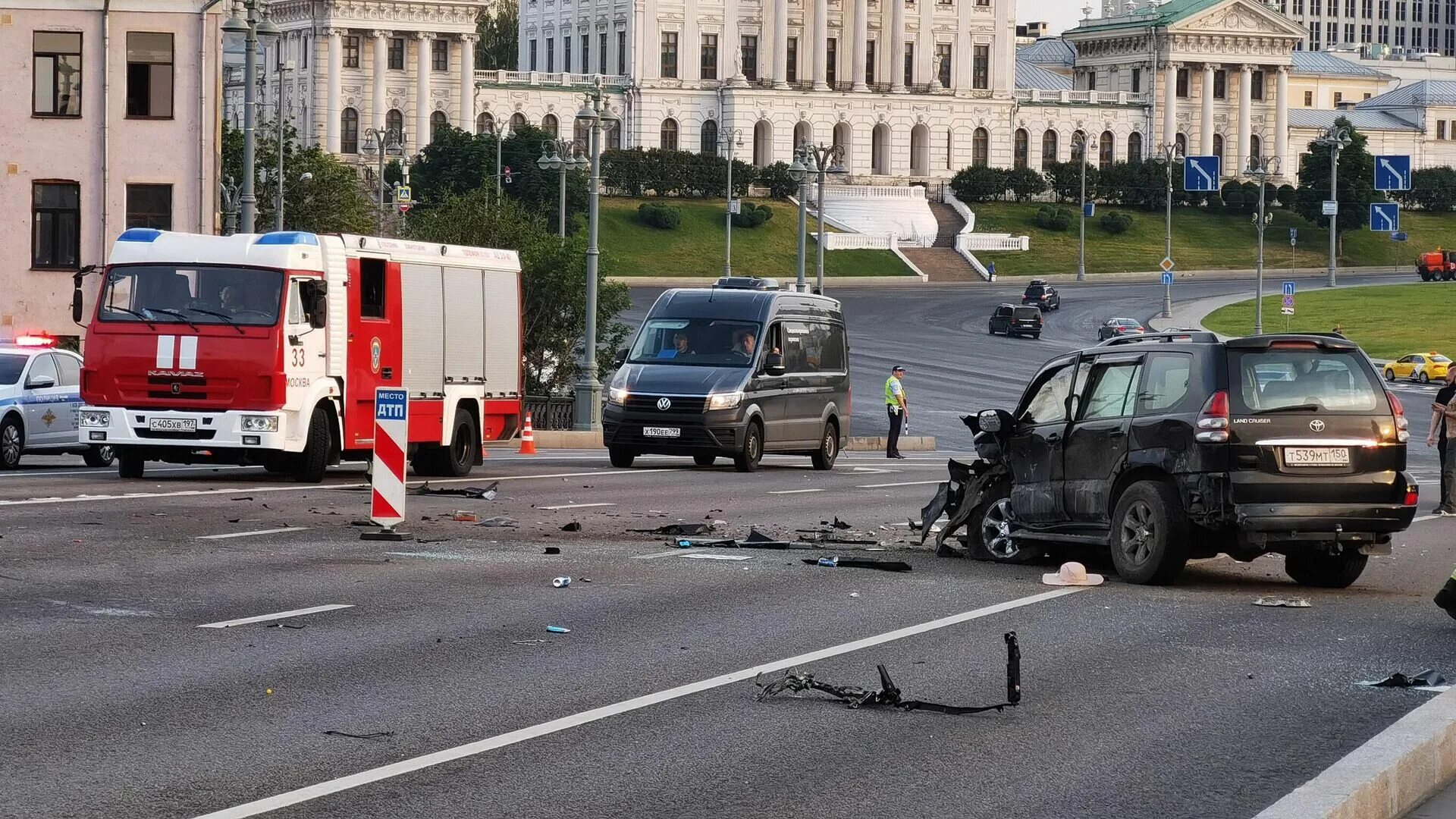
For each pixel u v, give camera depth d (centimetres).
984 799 1864
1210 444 3481
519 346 6769
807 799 1853
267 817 1741
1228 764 2034
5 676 2398
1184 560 3575
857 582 3559
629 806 1812
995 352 19350
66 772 1897
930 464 8800
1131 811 1827
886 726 2209
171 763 1948
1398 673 2614
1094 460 3734
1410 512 3522
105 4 11988
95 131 12069
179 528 4194
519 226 13450
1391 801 1839
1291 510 3462
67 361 6669
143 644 2662
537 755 2017
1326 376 3547
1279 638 2952
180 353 5447
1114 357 3778
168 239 5591
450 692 2362
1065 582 3575
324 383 5634
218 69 12281
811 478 6900
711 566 3753
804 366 7606
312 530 4250
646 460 8012
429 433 6141
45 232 12062
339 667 2516
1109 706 2356
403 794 1838
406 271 6047
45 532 4006
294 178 18950
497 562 3750
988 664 2648
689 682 2453
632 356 7262
